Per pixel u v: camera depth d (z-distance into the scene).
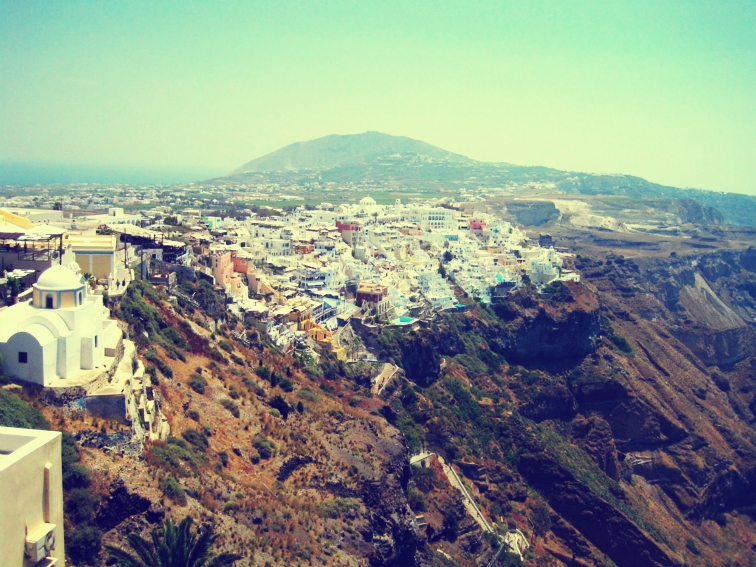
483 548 177.75
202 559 80.12
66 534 81.75
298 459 131.38
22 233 123.44
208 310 166.25
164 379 124.88
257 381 150.75
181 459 106.69
